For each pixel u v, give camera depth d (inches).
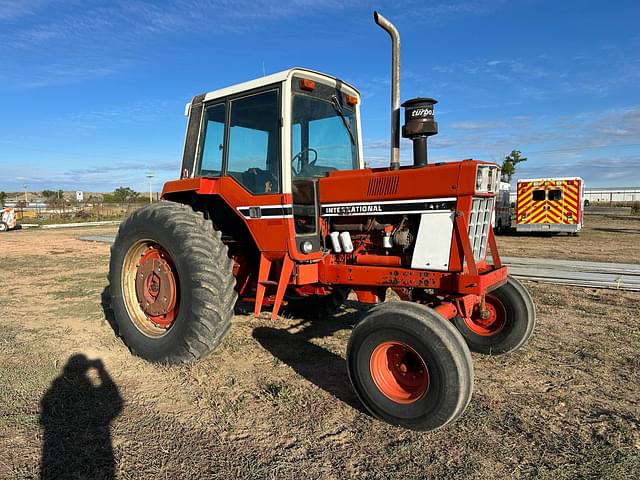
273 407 131.8
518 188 689.0
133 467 103.3
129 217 178.5
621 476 98.8
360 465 104.3
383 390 123.6
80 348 179.8
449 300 146.1
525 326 165.5
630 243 582.6
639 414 125.6
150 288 171.8
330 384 147.9
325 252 162.6
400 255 148.4
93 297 270.8
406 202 141.4
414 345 116.3
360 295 158.4
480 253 143.7
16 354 172.2
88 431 117.7
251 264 188.5
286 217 152.8
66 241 629.6
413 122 145.6
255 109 164.9
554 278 299.4
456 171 132.0
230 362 165.8
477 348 174.1
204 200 190.9
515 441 113.0
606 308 232.4
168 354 159.3
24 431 117.8
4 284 311.9
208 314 152.3
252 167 165.5
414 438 115.4
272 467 103.3
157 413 128.0
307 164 166.4
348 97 183.9
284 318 223.1
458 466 103.2
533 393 139.3
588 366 159.2
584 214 1440.7
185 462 105.2
